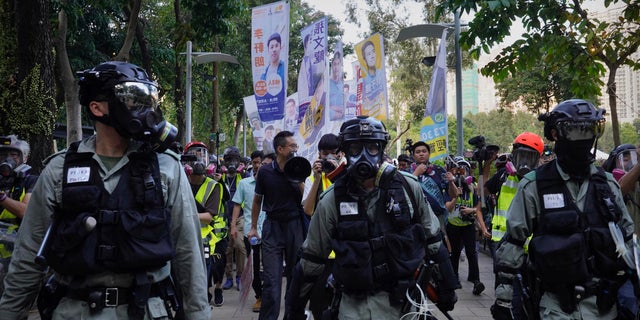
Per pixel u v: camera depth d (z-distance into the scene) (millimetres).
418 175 7301
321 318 3283
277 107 8570
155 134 2508
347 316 3164
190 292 2602
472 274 7738
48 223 2479
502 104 23750
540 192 3283
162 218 2482
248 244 7500
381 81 9031
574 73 9891
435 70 9398
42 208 2473
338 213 3219
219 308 7133
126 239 2402
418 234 3221
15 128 7320
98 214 2408
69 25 14047
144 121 2473
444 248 3387
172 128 2566
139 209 2459
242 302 6062
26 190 4996
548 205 3248
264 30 8672
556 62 9773
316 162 5254
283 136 5617
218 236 6965
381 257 3131
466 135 51500
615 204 3221
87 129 16031
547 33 9609
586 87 9797
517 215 3350
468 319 6305
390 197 3172
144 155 2527
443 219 7293
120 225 2404
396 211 3150
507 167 5258
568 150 3232
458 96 12320
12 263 2508
